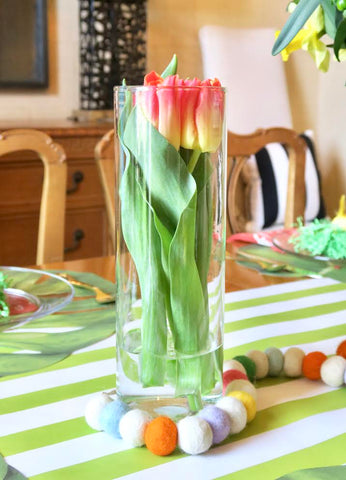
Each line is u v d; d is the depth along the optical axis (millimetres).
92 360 859
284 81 3289
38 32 2744
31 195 2326
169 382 702
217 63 3062
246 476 635
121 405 699
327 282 1144
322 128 3768
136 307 696
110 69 2754
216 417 672
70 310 1005
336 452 671
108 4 2703
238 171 1731
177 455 667
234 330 952
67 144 2357
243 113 3123
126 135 667
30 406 751
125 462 656
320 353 813
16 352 873
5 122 2580
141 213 674
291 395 779
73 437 695
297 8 684
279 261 1235
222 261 710
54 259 1487
